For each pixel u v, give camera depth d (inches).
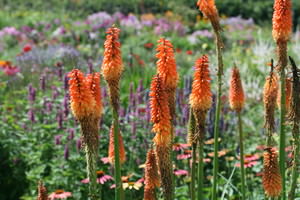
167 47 141.9
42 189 143.8
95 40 676.7
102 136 295.3
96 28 832.9
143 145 308.0
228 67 541.3
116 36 136.7
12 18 1084.5
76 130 307.0
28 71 445.4
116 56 136.4
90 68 340.5
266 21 1250.0
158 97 133.6
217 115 150.2
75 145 298.8
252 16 1273.4
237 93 179.0
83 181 256.1
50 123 331.0
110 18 1032.2
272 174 148.7
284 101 152.8
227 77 477.7
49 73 414.0
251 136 362.3
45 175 297.0
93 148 141.3
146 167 151.7
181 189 259.1
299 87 147.8
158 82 133.7
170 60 142.0
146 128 316.2
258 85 487.5
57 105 332.8
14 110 375.2
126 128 313.3
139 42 803.4
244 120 386.3
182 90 375.9
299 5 1204.5
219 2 1284.4
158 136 135.5
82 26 986.1
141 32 945.5
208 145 314.5
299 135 153.4
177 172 255.9
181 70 532.1
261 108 427.8
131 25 975.0
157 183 151.7
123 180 244.7
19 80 433.7
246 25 1082.7
